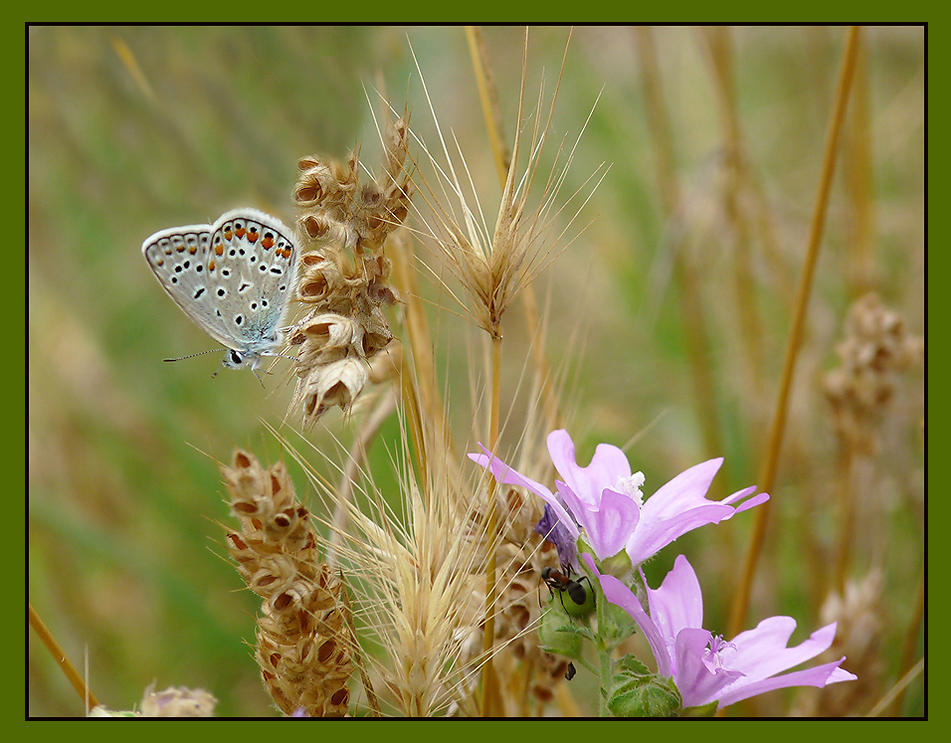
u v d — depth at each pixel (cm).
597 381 38
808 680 24
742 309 35
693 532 34
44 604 34
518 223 26
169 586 33
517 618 27
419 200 28
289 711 25
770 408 35
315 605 25
